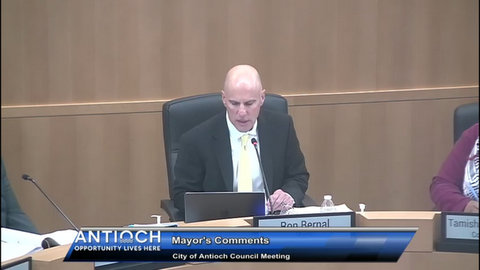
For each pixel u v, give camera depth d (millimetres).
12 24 7000
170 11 6949
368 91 7078
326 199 4332
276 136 5039
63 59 7043
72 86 7090
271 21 6969
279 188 5020
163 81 7055
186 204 3959
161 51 7012
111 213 7277
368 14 6977
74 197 7266
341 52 7031
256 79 4871
